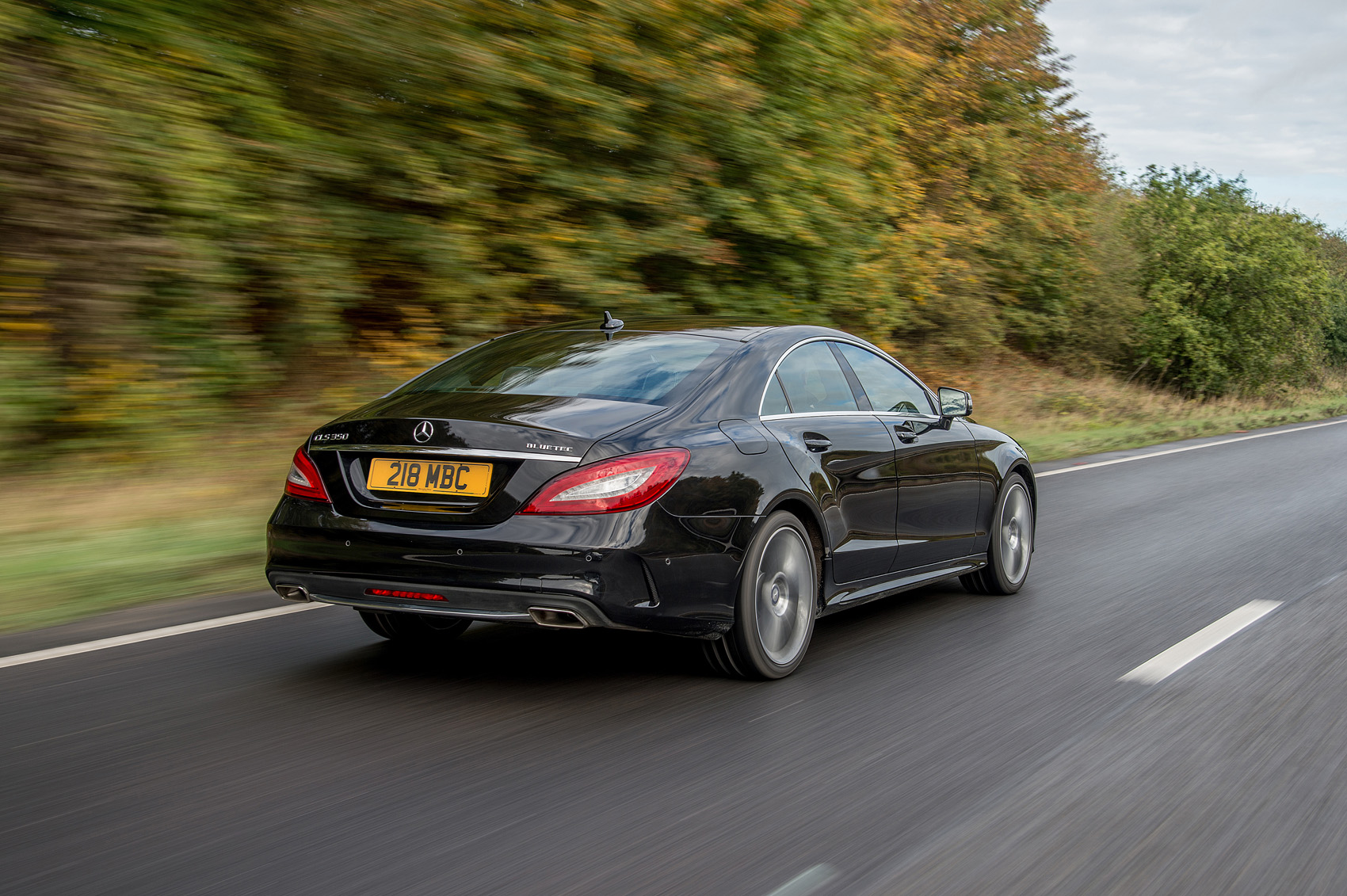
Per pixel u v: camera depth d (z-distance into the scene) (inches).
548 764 142.2
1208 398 1225.4
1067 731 158.4
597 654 195.2
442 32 373.4
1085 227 1061.1
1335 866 116.3
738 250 506.6
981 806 130.6
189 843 116.3
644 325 205.2
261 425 366.3
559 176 422.6
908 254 647.8
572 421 163.3
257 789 131.6
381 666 184.9
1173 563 296.7
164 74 343.9
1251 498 434.0
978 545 245.9
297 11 362.0
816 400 202.2
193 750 144.5
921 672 189.2
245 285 372.5
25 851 113.9
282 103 375.9
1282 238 1219.9
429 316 404.2
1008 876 112.0
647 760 144.2
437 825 122.2
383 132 387.2
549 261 415.5
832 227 520.7
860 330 574.6
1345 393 1598.2
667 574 161.5
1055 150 1042.7
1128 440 722.8
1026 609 241.4
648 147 450.6
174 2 350.0
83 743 146.3
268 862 112.0
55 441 326.0
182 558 252.5
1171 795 134.6
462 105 390.6
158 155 327.0
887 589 214.8
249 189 357.1
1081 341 1130.0
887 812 128.3
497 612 157.8
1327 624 225.6
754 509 173.9
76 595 222.4
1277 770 143.8
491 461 159.5
